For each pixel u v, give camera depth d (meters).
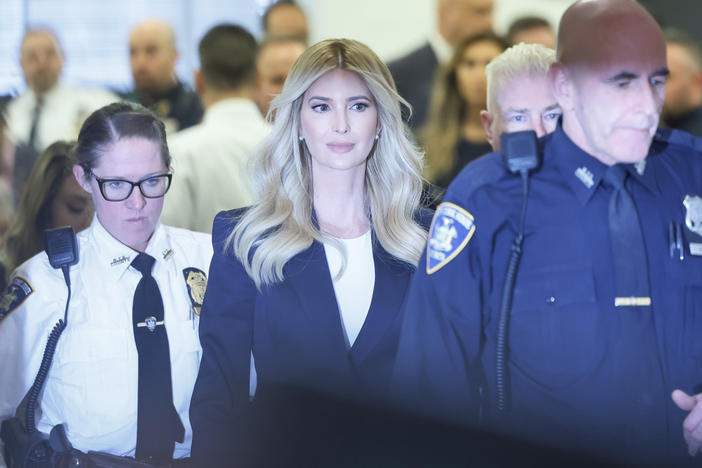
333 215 4.36
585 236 3.45
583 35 3.32
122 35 9.42
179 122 8.23
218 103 7.60
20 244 6.21
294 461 4.18
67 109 8.84
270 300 4.25
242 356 4.30
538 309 3.46
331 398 4.19
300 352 4.22
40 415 4.66
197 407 4.21
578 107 3.37
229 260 4.33
